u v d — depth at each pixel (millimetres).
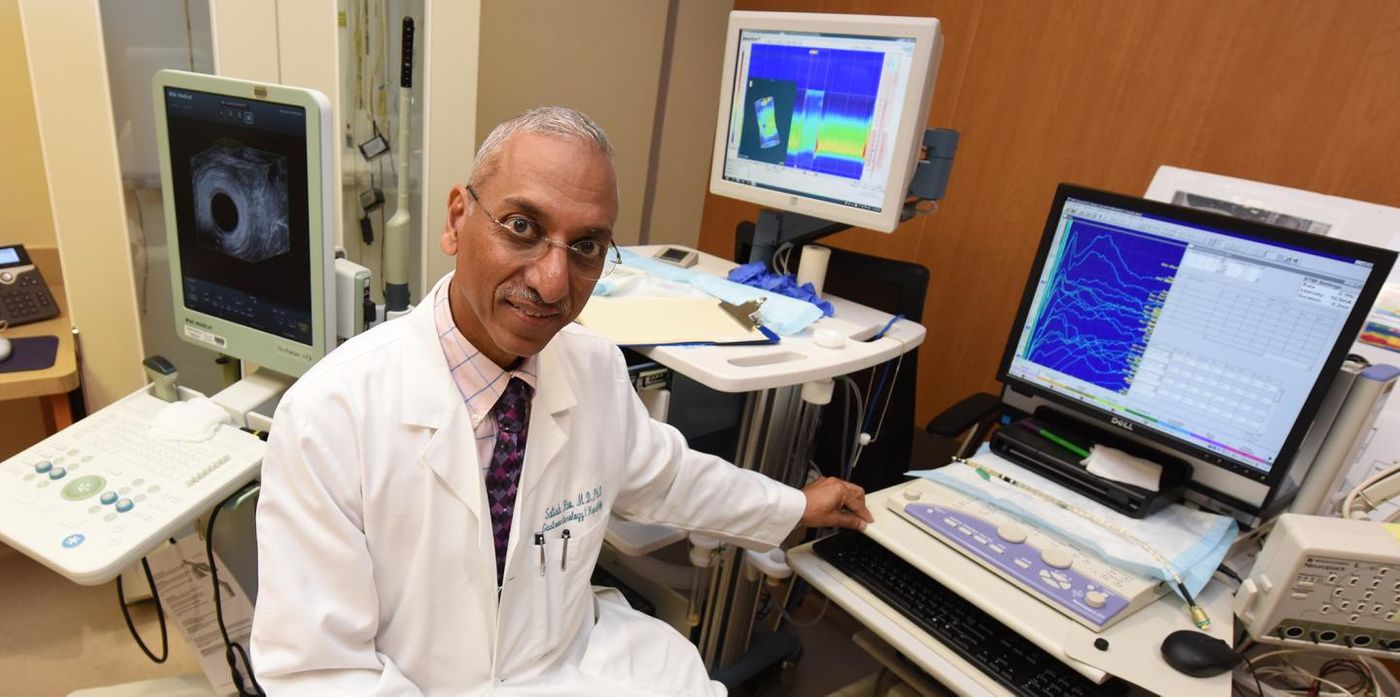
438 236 2096
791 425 1466
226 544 1265
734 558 1576
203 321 1331
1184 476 1281
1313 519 1056
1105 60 1971
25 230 1946
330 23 1805
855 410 1729
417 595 916
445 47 1921
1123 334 1281
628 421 1134
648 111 2947
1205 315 1189
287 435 838
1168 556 1122
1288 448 1132
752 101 1646
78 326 1745
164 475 1061
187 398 1270
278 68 1768
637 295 1460
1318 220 1536
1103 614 1022
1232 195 1647
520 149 806
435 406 895
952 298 2340
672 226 3195
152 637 1851
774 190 1653
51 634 1819
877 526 1224
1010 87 2150
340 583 864
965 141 2262
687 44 2951
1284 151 1732
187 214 1265
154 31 1650
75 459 1071
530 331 849
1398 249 1441
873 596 1179
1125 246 1256
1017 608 1054
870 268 1699
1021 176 2156
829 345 1340
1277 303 1117
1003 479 1323
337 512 844
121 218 1702
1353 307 1048
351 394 863
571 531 1027
